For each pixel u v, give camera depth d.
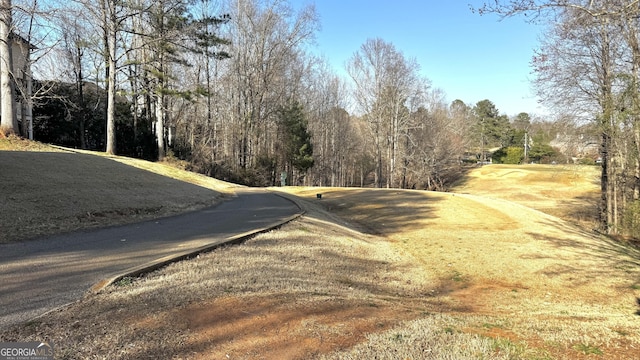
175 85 30.50
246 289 5.43
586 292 8.88
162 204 13.52
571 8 6.60
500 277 9.96
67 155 16.98
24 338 3.50
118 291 4.88
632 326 4.97
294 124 42.66
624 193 20.70
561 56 19.05
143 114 34.91
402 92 46.81
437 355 3.54
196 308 4.48
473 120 75.94
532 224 17.47
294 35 38.75
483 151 79.69
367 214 19.67
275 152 45.72
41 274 5.54
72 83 32.59
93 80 33.19
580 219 26.09
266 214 13.77
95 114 32.66
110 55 23.95
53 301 4.48
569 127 21.17
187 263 6.52
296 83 45.81
